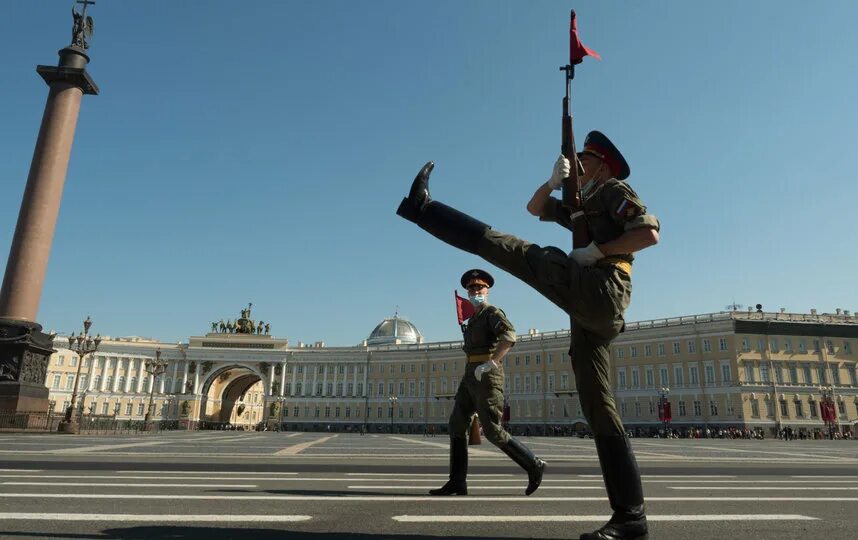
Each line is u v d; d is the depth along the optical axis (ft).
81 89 85.71
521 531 9.04
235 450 36.42
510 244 8.45
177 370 284.20
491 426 13.74
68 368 266.77
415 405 268.21
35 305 77.00
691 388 198.18
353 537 8.32
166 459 25.90
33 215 77.56
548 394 228.02
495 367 14.11
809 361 195.52
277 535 8.32
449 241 8.72
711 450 55.42
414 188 8.75
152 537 8.02
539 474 13.88
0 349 74.02
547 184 9.52
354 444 60.95
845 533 9.07
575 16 10.28
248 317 302.86
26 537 7.89
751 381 189.67
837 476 21.44
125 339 300.20
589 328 8.45
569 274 8.11
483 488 15.79
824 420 187.01
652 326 213.46
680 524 9.78
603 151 9.39
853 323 201.98
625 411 211.82
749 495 14.20
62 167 81.25
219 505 11.16
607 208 8.47
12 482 14.47
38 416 75.05
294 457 29.78
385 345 295.89
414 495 13.71
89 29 88.02
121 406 271.08
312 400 281.74
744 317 198.39
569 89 9.92
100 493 12.55
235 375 303.68
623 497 8.23
